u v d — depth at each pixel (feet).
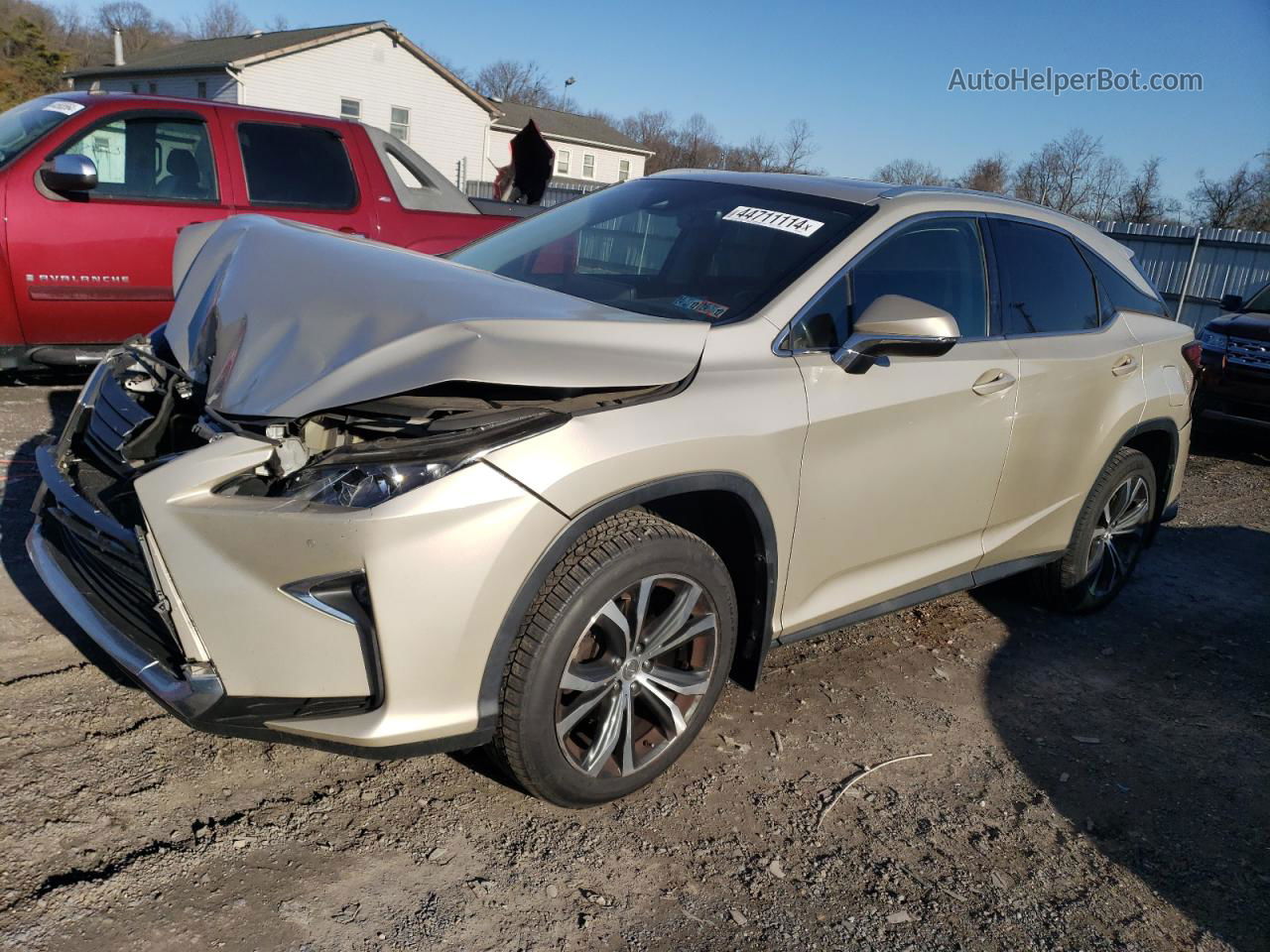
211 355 9.21
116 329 19.83
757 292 10.23
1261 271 53.72
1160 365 14.94
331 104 111.24
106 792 8.36
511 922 7.66
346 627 7.38
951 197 12.16
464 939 7.42
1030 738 11.68
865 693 12.17
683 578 8.93
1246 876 9.53
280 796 8.71
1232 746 12.08
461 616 7.52
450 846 8.41
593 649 8.82
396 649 7.38
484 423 7.71
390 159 23.20
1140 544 16.08
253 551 7.29
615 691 8.82
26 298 18.56
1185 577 18.29
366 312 8.65
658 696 9.16
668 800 9.46
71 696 9.66
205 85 109.70
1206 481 26.02
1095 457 13.88
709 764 10.16
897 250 11.16
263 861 7.88
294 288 9.38
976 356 11.60
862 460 10.30
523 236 12.97
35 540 9.75
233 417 7.97
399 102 115.96
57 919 6.96
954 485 11.58
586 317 9.02
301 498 7.33
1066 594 14.90
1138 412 14.32
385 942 7.28
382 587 7.23
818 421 9.71
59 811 8.03
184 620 7.45
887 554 11.24
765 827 9.28
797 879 8.64
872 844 9.27
